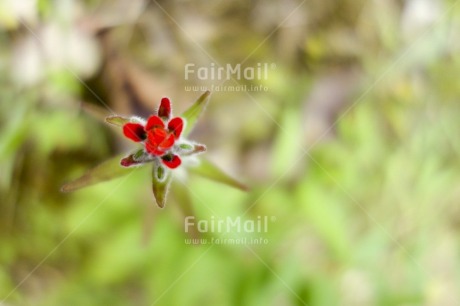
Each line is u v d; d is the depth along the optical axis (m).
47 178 0.53
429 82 0.55
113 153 0.53
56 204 0.53
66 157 0.53
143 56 0.54
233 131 0.54
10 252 0.53
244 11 0.55
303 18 0.55
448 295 0.53
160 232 0.52
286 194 0.53
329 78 0.54
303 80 0.54
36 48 0.54
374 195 0.54
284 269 0.52
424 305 0.53
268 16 0.55
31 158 0.53
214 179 0.48
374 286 0.53
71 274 0.53
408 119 0.55
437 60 0.55
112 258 0.52
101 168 0.47
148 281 0.52
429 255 0.54
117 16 0.54
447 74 0.55
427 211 0.54
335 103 0.54
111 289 0.53
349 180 0.54
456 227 0.54
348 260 0.53
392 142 0.54
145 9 0.54
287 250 0.53
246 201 0.53
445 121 0.55
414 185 0.54
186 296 0.52
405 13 0.55
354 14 0.55
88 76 0.54
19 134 0.53
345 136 0.54
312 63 0.55
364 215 0.54
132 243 0.52
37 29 0.54
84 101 0.54
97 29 0.54
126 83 0.54
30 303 0.53
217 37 0.54
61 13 0.54
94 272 0.53
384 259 0.53
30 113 0.53
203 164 0.48
